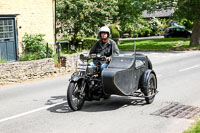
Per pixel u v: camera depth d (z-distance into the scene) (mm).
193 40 26312
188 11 24609
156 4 26766
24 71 11586
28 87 10406
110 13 25266
